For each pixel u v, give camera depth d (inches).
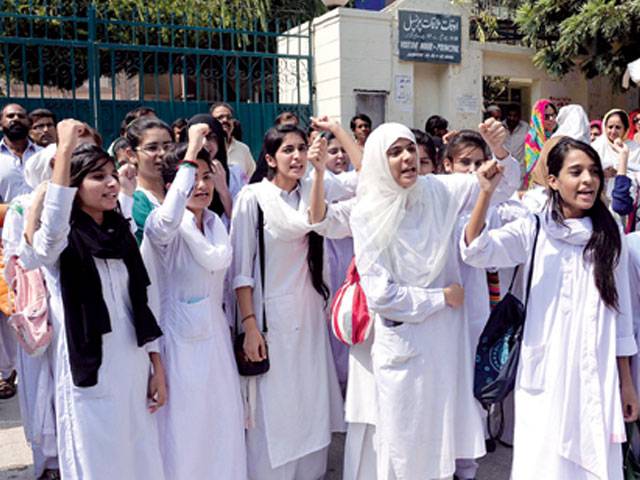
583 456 97.7
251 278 118.7
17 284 104.0
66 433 98.0
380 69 300.0
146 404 102.4
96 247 95.0
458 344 113.0
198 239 106.6
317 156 113.0
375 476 119.0
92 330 94.2
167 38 339.0
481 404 114.3
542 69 339.9
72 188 90.1
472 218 105.9
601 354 98.3
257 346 115.7
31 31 269.7
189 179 103.2
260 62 306.2
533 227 103.8
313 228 116.2
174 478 106.1
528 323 102.7
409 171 105.0
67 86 381.7
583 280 98.8
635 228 165.9
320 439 123.7
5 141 197.8
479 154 129.2
